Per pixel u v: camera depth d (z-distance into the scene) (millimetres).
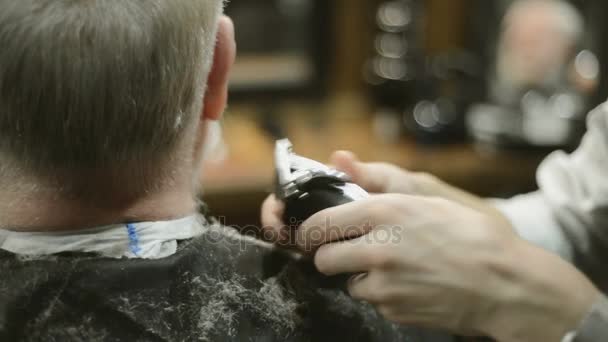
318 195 587
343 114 1878
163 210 563
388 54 1806
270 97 1870
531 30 1645
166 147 536
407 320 572
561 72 1632
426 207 569
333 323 616
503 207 928
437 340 660
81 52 468
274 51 1833
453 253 550
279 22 1811
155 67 492
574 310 554
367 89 1938
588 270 885
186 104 530
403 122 1740
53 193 524
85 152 503
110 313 529
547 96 1656
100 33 469
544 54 1634
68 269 528
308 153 1584
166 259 552
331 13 1844
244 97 1848
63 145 497
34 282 524
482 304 551
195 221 592
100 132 497
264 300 591
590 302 556
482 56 1749
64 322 523
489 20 1726
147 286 541
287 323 594
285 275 614
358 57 1913
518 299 551
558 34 1617
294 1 1805
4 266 529
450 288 548
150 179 544
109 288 531
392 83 1798
